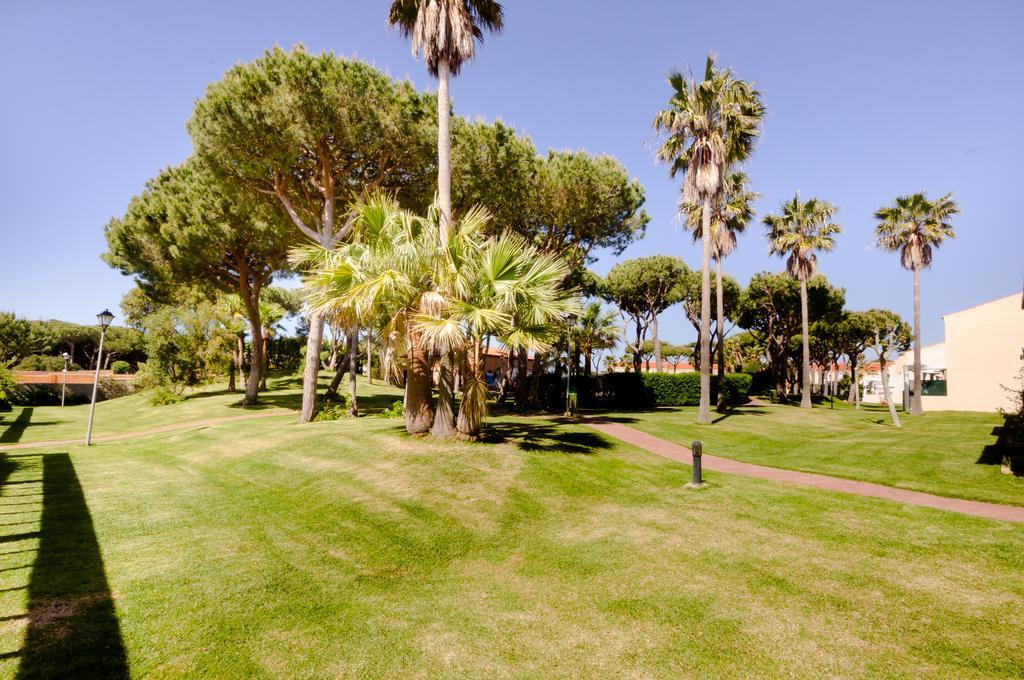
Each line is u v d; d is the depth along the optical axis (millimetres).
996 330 27078
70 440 16891
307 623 4242
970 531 5926
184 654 3666
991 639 3652
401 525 6727
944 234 27000
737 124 18062
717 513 6973
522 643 3912
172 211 20656
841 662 3453
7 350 39438
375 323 11445
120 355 55688
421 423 11344
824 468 10039
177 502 8047
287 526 6910
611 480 8852
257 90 14203
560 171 19047
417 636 4039
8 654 3543
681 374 27781
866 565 5047
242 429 15242
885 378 18234
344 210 18922
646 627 4074
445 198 11312
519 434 12438
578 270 25719
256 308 25688
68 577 4961
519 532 6684
